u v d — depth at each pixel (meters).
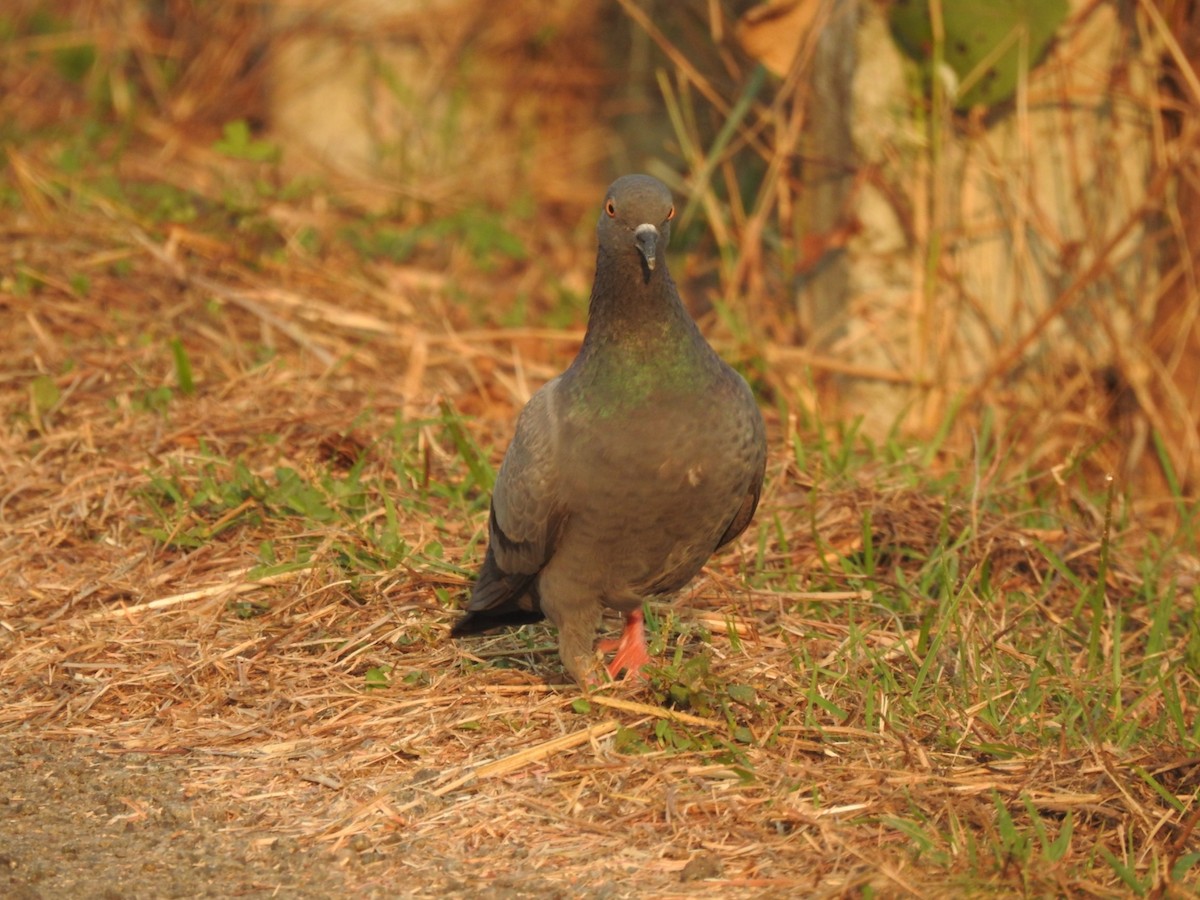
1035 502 11.32
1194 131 12.14
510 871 6.56
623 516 7.66
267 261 14.48
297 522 10.02
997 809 6.90
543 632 9.16
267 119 18.98
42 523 10.04
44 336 12.42
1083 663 9.00
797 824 6.88
